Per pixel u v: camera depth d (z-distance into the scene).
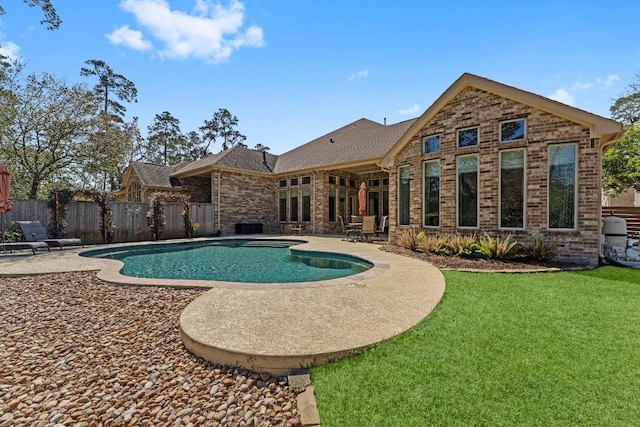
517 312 4.63
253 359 3.31
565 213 8.77
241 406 2.82
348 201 21.66
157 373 3.39
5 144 18.88
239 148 23.92
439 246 10.19
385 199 21.27
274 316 4.42
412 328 3.99
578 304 5.01
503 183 9.78
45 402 2.96
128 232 16.70
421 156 11.98
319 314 4.50
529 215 9.27
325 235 18.73
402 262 8.88
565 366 3.09
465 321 4.26
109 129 21.69
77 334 4.44
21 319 4.99
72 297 6.05
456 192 10.84
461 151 10.67
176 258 12.37
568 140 8.64
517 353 3.36
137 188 24.86
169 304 5.55
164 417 2.71
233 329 3.96
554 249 8.59
